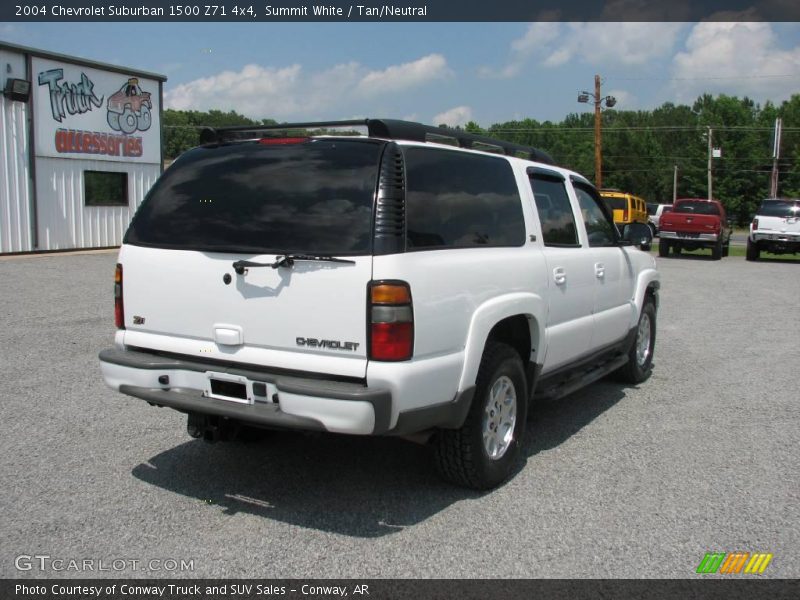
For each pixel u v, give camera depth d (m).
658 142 92.88
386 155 3.64
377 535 3.66
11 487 4.18
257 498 4.10
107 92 19.72
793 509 4.04
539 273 4.62
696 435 5.37
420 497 4.15
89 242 19.59
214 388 3.79
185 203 4.04
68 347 7.72
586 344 5.47
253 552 3.47
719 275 17.94
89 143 19.34
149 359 3.97
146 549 3.49
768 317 11.20
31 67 17.64
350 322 3.46
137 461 4.62
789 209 23.08
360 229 3.51
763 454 4.95
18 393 6.05
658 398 6.46
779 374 7.41
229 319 3.76
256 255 3.67
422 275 3.57
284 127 4.07
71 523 3.75
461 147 4.45
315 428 3.44
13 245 17.64
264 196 3.80
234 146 4.10
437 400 3.68
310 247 3.57
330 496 4.14
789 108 82.75
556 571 3.33
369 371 3.42
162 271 3.97
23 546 3.50
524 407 4.54
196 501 4.04
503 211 4.47
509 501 4.11
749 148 76.94
